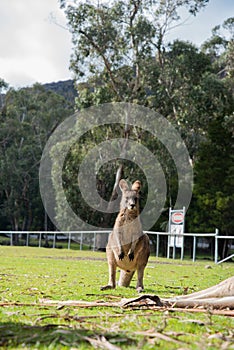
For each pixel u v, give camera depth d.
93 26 37.38
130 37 37.69
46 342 3.76
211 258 32.97
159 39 38.16
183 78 38.53
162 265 16.45
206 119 38.06
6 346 3.65
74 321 4.70
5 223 56.00
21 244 46.69
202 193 33.19
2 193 55.31
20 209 53.19
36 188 52.94
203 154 34.19
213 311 5.31
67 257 19.58
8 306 5.74
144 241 7.98
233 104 38.66
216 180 33.56
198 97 37.06
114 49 37.66
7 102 58.97
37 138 55.16
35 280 9.41
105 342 3.65
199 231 33.53
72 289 7.89
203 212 33.47
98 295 7.04
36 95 59.59
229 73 41.34
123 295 7.25
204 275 12.64
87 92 37.62
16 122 55.16
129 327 4.41
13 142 55.97
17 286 8.20
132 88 38.34
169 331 4.21
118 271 12.45
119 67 37.84
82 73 38.66
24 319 4.78
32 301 6.29
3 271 11.48
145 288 8.55
